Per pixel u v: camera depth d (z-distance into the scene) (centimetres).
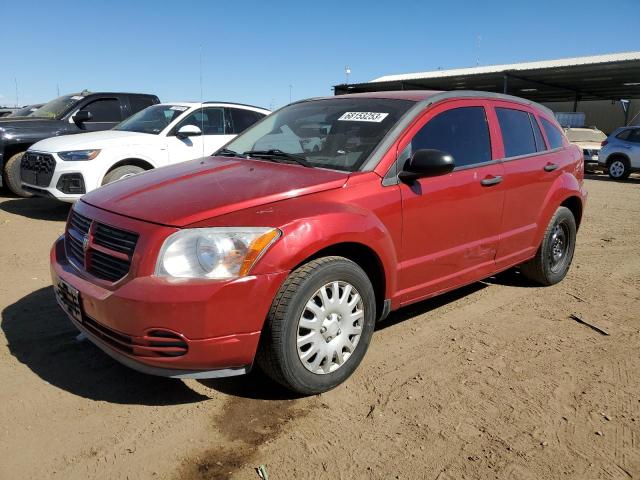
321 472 258
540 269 517
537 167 481
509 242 461
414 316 451
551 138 524
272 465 262
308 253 298
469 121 427
